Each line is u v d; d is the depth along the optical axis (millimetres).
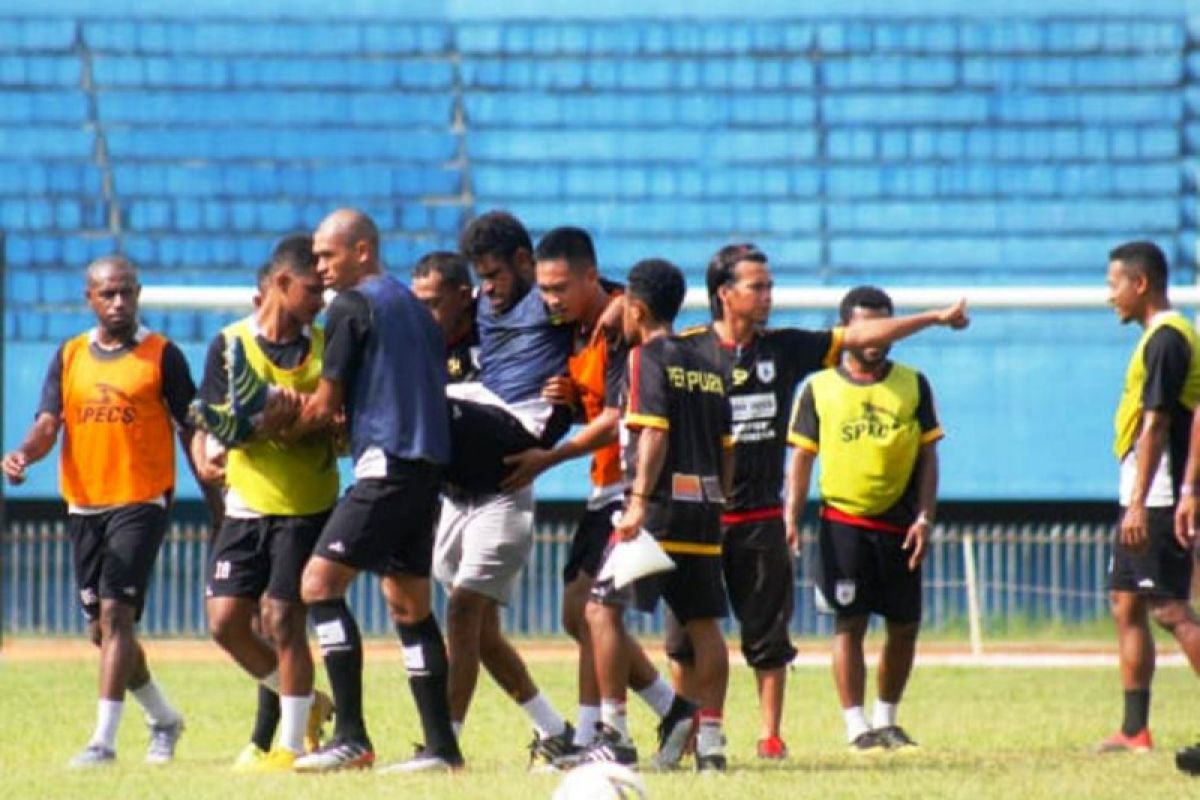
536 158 105625
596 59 107250
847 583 40000
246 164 105188
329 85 107188
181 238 103688
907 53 106750
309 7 108750
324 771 32719
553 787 29688
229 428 32562
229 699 52062
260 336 34688
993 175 104500
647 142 105500
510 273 35000
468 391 35188
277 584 34094
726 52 107250
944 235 103438
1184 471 38000
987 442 94875
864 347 36156
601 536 34438
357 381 32500
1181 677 59812
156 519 36469
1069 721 46469
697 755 33500
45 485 90688
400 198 104938
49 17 107688
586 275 34188
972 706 50438
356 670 33125
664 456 32281
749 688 55312
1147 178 104250
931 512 40094
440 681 33219
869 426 40000
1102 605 80062
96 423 36219
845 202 104125
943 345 97125
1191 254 103125
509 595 35375
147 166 105000
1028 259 102875
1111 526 93938
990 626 79562
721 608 33281
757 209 104000
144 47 107875
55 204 103812
